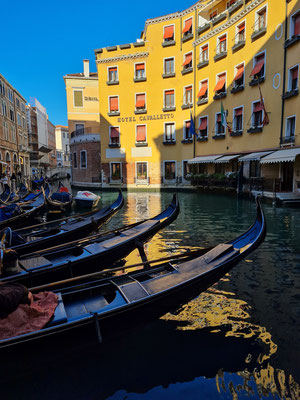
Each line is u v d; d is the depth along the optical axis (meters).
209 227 10.17
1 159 33.62
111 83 26.17
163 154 25.66
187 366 3.33
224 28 20.12
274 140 16.53
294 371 3.20
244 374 3.19
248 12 18.05
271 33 16.39
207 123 22.50
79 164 30.97
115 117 26.59
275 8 16.05
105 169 27.30
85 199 16.50
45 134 64.25
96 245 5.77
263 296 4.90
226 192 20.89
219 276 4.29
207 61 21.77
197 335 3.88
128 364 3.39
